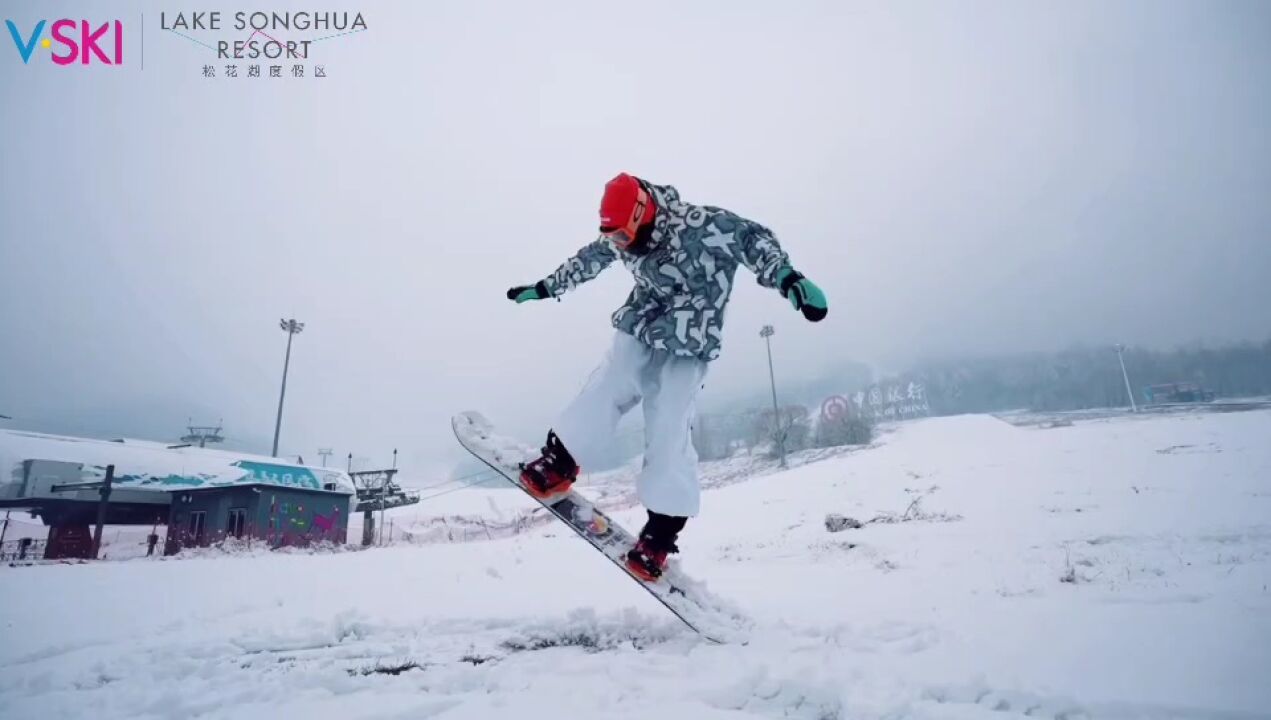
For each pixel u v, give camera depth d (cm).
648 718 206
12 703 255
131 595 659
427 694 244
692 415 296
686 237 281
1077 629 298
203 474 2588
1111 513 1046
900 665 250
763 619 347
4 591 716
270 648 340
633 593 545
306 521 2367
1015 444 2539
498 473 304
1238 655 240
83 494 2342
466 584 649
